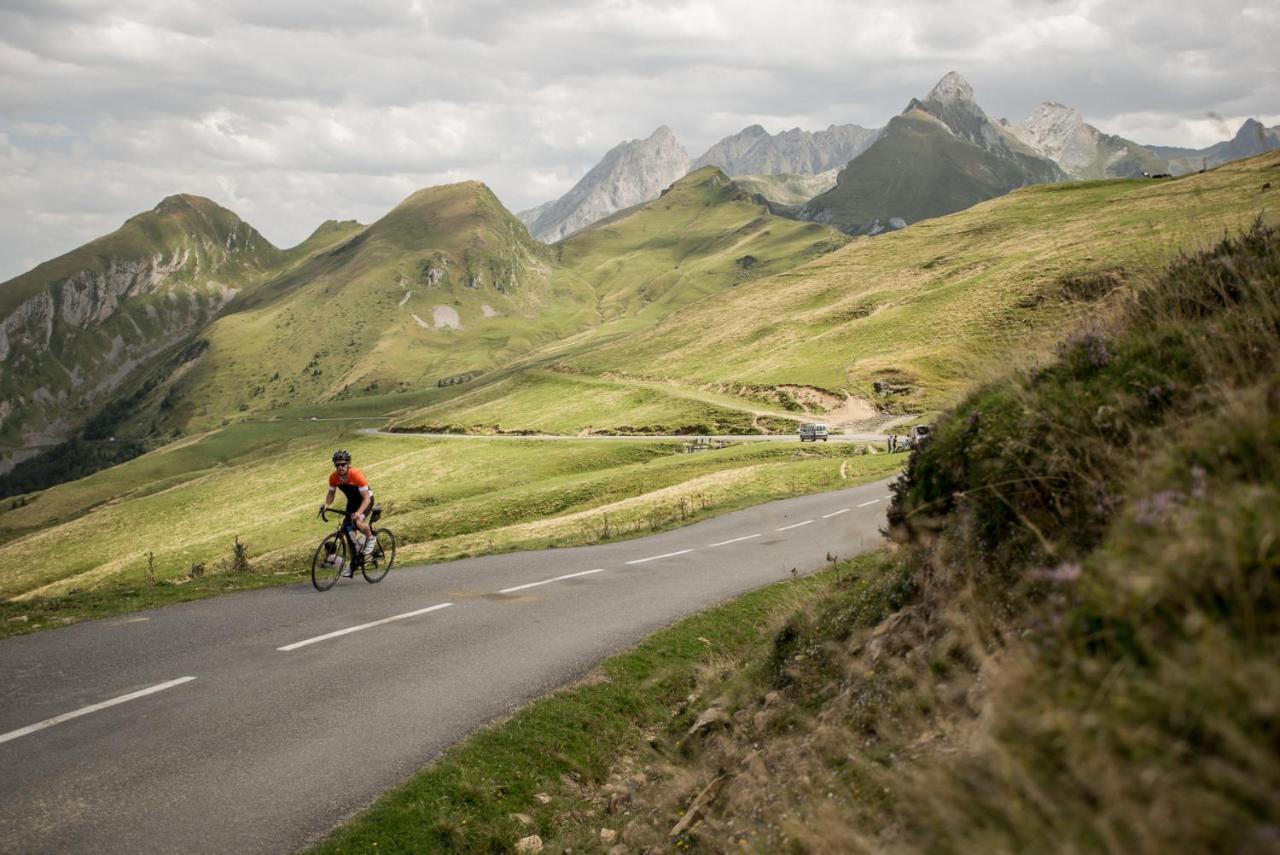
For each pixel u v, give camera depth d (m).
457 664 10.22
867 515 26.75
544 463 93.31
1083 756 2.44
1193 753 2.18
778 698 6.81
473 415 155.88
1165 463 3.57
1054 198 187.25
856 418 95.56
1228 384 3.99
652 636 11.92
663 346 176.00
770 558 19.12
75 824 5.93
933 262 159.25
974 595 4.75
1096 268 94.00
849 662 6.19
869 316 136.00
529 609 13.44
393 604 13.29
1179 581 2.70
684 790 6.58
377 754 7.50
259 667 9.58
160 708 8.16
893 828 3.46
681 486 47.47
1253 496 2.83
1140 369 4.97
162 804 6.29
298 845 5.94
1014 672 3.09
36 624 11.46
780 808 4.77
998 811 2.69
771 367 125.75
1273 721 2.05
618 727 9.05
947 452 6.45
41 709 8.05
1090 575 3.28
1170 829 1.97
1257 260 5.29
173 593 13.80
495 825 6.81
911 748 4.05
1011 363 6.62
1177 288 5.74
